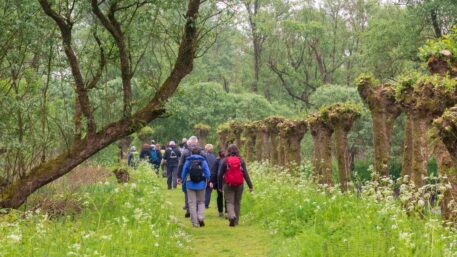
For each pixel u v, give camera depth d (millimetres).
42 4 9148
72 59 9891
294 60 56188
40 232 6770
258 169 16531
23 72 10227
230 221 10797
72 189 11727
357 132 31000
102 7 11109
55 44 10227
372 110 10094
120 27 10375
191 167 10812
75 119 10406
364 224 7160
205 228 10641
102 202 10734
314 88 54188
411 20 31281
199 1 10461
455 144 5750
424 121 7633
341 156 11688
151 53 11602
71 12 9609
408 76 8734
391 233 6340
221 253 8156
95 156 22500
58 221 8672
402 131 29516
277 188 11781
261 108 43281
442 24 30703
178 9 10609
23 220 7824
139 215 7902
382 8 45375
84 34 11844
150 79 11000
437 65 7941
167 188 19859
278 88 58562
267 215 10789
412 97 8398
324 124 12938
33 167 10586
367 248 6090
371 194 8555
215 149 41312
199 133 38531
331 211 8906
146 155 24484
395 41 32938
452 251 5453
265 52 56906
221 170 11039
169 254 7473
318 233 8039
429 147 7641
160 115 10844
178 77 10828
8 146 9328
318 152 14148
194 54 10859
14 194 9617
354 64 52812
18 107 9484
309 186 11711
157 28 10820
